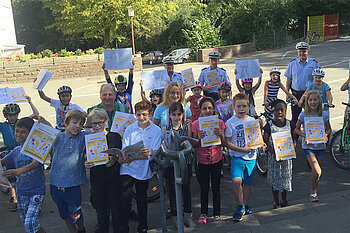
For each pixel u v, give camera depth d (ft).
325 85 21.39
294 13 116.78
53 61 78.13
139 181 13.82
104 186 13.56
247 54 98.12
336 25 116.06
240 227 12.94
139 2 101.76
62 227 16.87
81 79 76.13
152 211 17.83
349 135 20.93
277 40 107.96
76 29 107.76
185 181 9.85
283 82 52.44
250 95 21.91
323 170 21.39
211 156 14.78
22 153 12.75
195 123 15.06
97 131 13.62
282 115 15.71
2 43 90.33
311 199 15.92
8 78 75.46
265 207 17.30
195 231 13.52
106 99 16.57
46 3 115.55
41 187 13.83
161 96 19.90
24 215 13.94
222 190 19.81
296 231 12.01
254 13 106.73
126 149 12.73
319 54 81.51
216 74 23.70
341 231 11.73
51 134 12.98
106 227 13.75
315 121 16.08
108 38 110.73
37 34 156.97
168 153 10.08
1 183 13.74
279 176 15.58
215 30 104.88
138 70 84.33
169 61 21.90
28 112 44.45
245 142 14.87
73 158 13.42
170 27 132.05
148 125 13.96
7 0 91.45
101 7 97.91
